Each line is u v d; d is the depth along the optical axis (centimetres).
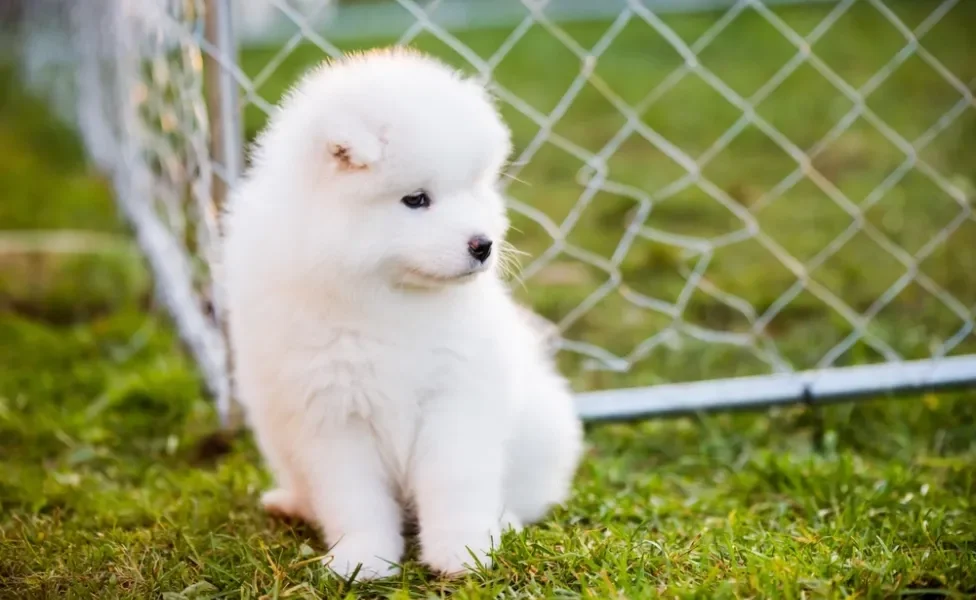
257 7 237
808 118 340
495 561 156
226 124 178
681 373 198
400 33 476
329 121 154
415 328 157
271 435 162
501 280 170
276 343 158
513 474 166
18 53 499
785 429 185
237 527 167
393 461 161
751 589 152
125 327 215
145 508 170
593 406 184
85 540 163
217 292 183
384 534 159
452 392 158
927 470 175
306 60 420
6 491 173
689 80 395
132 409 193
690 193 283
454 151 154
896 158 296
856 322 192
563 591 152
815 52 408
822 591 150
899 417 184
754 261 236
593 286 224
